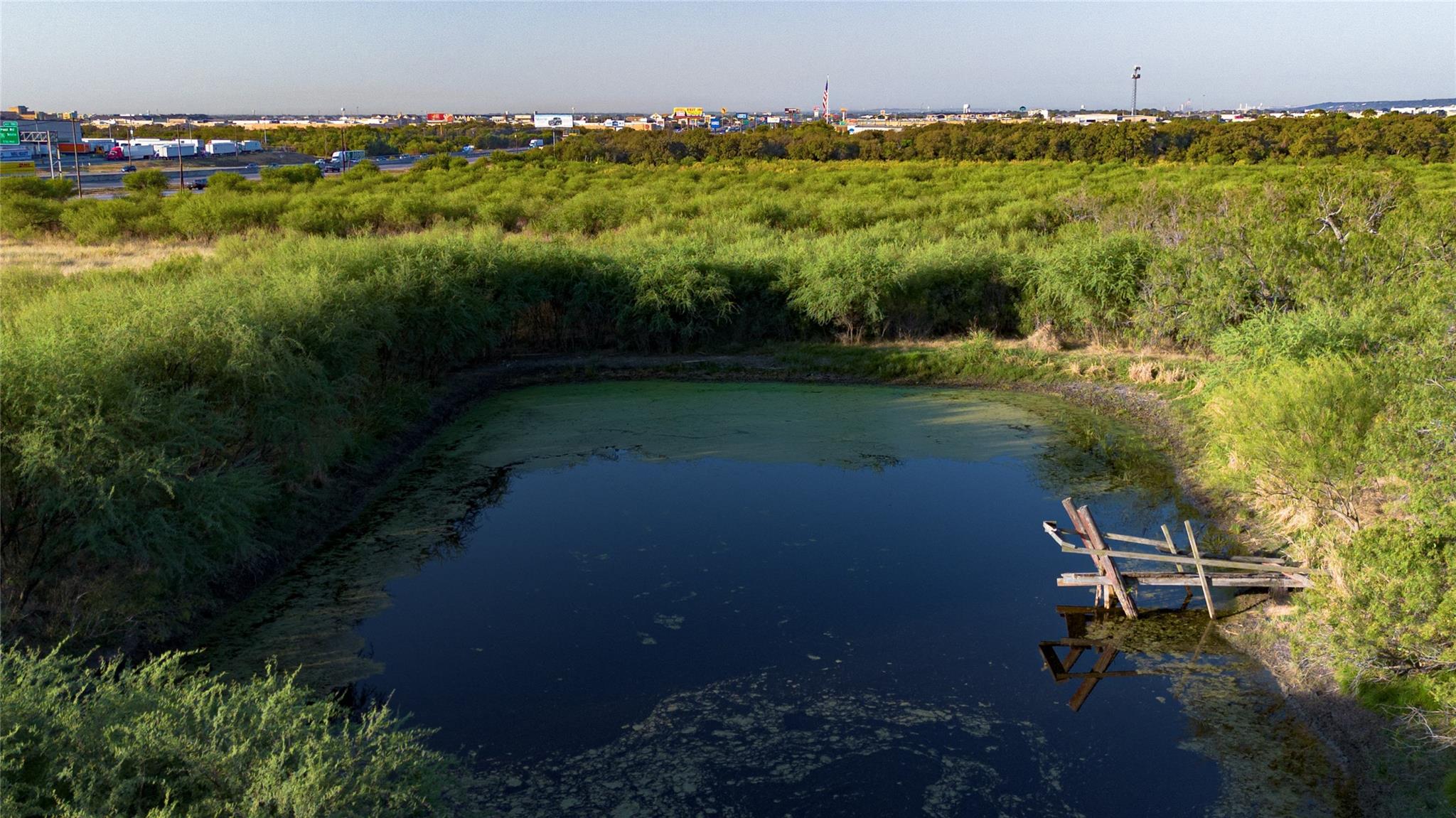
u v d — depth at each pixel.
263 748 5.12
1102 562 9.09
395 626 8.79
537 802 6.44
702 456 13.66
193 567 8.79
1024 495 12.14
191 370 10.10
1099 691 7.79
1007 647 8.45
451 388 16.86
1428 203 18.31
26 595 7.97
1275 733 7.23
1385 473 9.27
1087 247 19.03
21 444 7.86
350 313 13.59
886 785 6.64
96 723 5.08
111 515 7.72
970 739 7.15
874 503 11.80
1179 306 17.86
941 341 19.55
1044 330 19.11
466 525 11.18
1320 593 7.94
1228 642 8.58
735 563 10.09
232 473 9.16
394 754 5.32
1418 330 10.94
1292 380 10.63
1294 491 10.26
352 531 11.08
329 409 11.34
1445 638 7.02
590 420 15.48
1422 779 6.34
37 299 13.57
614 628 8.73
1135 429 14.83
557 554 10.35
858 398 16.77
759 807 6.42
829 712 7.46
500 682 7.84
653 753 6.95
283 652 8.33
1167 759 6.95
